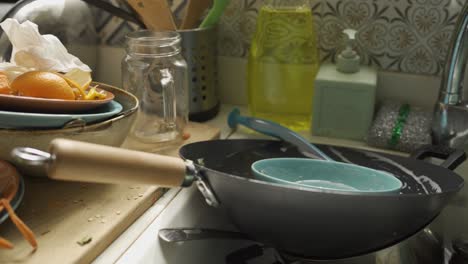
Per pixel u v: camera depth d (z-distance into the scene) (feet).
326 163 2.02
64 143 1.26
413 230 1.67
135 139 2.40
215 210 2.19
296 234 1.64
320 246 1.69
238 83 3.04
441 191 1.70
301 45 2.58
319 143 2.49
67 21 2.80
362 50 2.77
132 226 1.82
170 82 2.31
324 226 1.58
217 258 2.13
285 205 1.55
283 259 2.05
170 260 1.78
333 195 1.47
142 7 2.49
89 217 1.75
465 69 2.30
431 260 2.15
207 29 2.65
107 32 3.09
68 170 1.26
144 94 2.42
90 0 2.53
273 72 2.63
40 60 2.13
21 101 1.78
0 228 1.63
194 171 1.54
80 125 1.81
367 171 1.95
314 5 2.75
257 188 1.54
